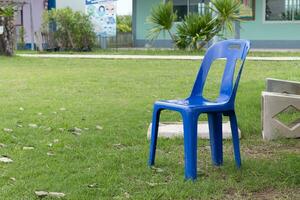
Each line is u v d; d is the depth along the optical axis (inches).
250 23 836.6
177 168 174.4
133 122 254.1
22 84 404.2
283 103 218.2
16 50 847.7
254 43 837.8
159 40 857.5
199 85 176.4
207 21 722.2
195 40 722.2
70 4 944.3
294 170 168.6
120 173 168.9
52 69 520.1
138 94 354.3
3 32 672.4
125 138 219.8
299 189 153.9
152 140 175.3
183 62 579.2
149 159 178.2
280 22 826.2
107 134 227.6
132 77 449.4
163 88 383.6
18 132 228.7
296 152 198.4
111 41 861.8
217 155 178.2
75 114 275.4
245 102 307.0
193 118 156.2
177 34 757.9
